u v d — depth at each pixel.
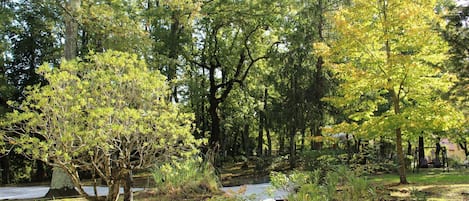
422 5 12.05
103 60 8.22
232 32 25.19
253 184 15.64
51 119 7.23
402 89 13.23
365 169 11.95
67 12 13.34
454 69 11.13
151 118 7.74
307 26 20.64
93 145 7.05
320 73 20.39
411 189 10.41
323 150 19.20
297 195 6.67
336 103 13.28
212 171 11.96
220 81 27.02
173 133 7.79
